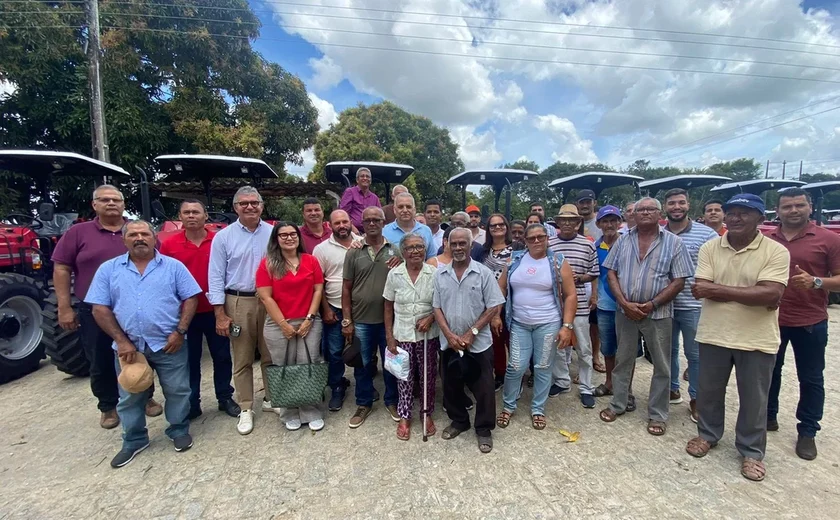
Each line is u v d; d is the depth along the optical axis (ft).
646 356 14.55
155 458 8.79
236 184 27.17
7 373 12.64
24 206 28.76
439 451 8.99
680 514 6.93
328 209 43.04
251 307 9.96
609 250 11.03
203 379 13.30
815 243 8.46
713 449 8.88
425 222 15.65
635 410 10.89
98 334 9.60
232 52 35.88
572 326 9.95
